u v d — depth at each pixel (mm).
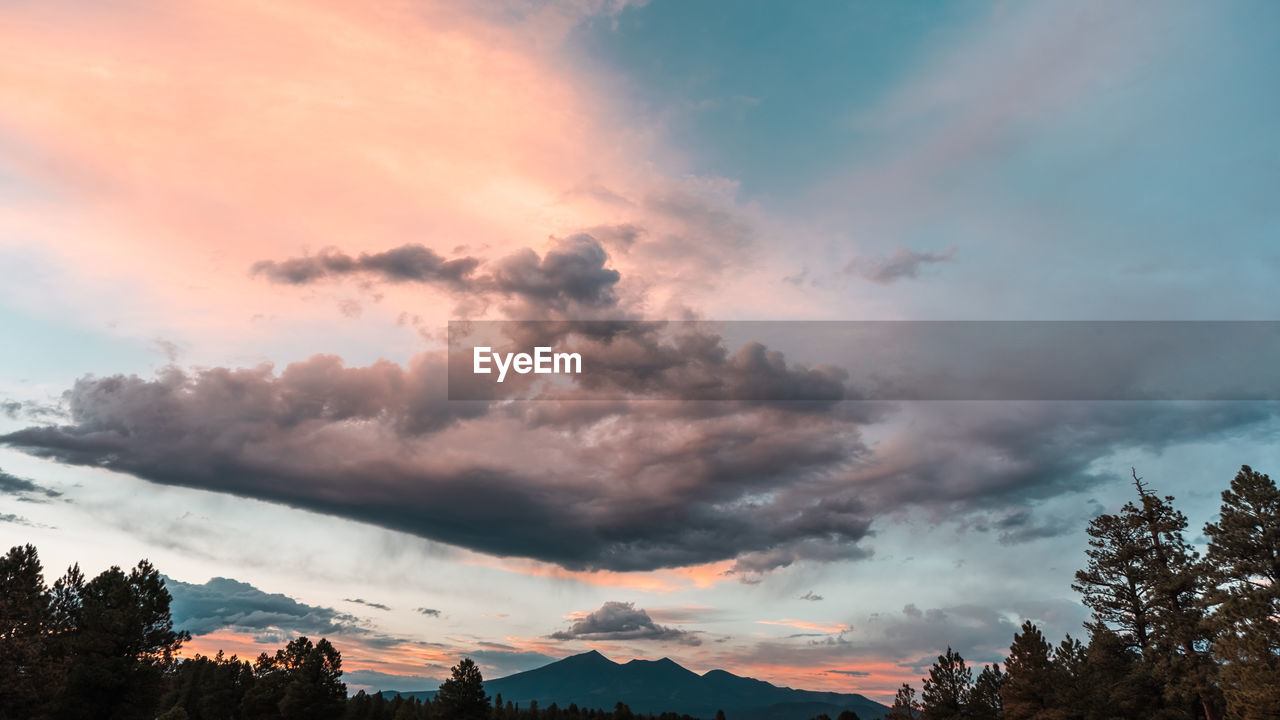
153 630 52719
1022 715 55281
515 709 137750
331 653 86938
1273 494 40250
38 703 42781
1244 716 34344
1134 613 54812
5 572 41906
